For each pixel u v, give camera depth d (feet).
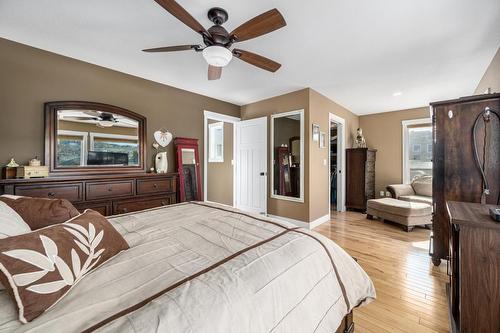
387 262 7.93
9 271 2.16
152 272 2.88
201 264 3.09
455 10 5.70
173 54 8.04
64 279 2.46
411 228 11.41
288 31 6.63
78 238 2.97
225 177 17.72
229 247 3.66
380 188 17.12
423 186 14.06
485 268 3.95
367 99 13.75
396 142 16.39
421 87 11.50
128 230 4.55
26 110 7.35
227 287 2.51
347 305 3.71
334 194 18.10
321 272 3.50
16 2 5.41
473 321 4.03
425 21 6.16
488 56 8.18
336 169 17.17
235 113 15.05
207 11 5.75
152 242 3.89
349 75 9.98
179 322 2.00
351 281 4.03
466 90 11.91
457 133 6.72
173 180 10.08
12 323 2.00
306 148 11.77
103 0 5.38
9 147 7.05
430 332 4.77
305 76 10.12
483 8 5.61
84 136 8.46
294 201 12.33
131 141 9.72
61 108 7.93
